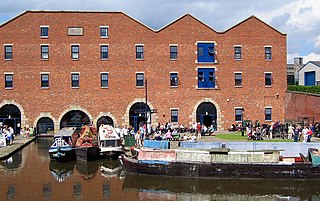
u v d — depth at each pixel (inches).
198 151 1063.0
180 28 1895.9
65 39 1865.2
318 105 1646.2
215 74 1908.2
